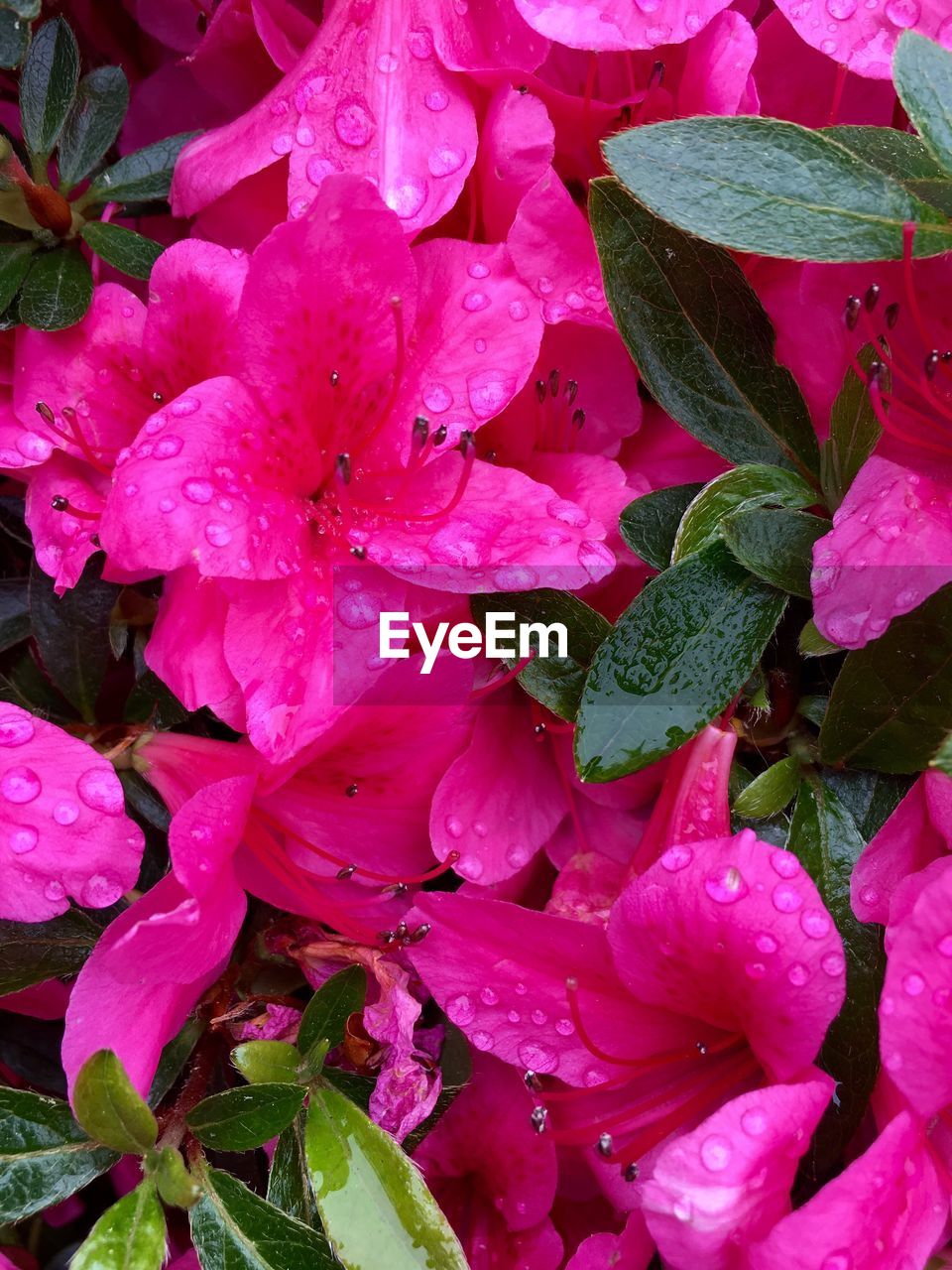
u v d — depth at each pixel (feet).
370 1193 0.72
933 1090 0.66
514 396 0.74
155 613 0.83
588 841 0.79
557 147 0.81
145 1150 0.72
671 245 0.74
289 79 0.78
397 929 0.75
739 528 0.72
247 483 0.71
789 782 0.75
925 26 0.75
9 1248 0.91
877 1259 0.65
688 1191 0.64
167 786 0.79
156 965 0.69
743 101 0.76
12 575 0.90
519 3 0.75
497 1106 0.79
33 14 0.74
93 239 0.80
